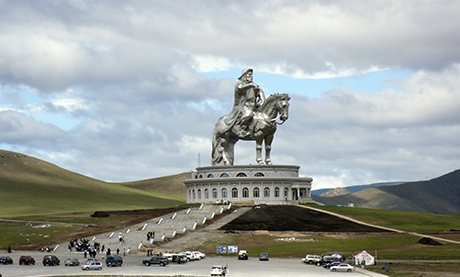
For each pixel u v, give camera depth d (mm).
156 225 198500
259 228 189375
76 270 120000
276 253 156250
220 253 158250
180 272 114562
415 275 112500
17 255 156125
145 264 130000
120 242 176500
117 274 111125
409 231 192125
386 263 131625
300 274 112125
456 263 133625
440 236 184875
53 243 180750
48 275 110188
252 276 108250
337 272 116938
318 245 168375
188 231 187500
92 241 181875
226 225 193375
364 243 171750
